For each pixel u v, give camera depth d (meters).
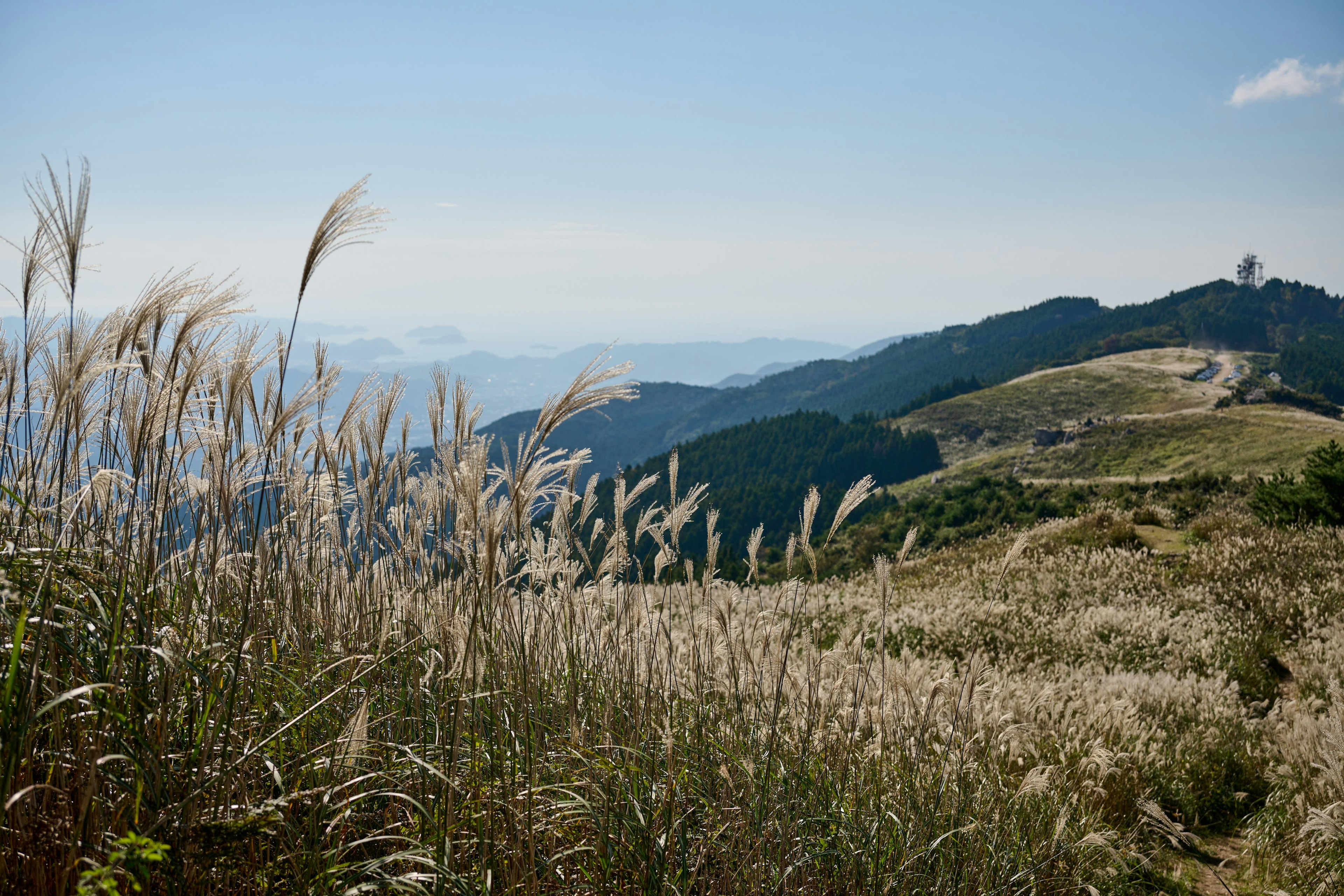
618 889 2.48
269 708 2.57
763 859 2.77
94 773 1.75
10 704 1.68
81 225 2.07
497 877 2.33
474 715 2.48
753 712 3.51
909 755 3.78
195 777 2.03
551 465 2.34
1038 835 3.82
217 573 2.54
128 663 2.11
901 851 3.20
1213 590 10.83
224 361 2.57
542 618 3.33
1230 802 5.39
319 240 2.23
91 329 2.21
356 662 2.73
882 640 3.61
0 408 2.43
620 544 3.38
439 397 2.90
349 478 3.47
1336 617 8.88
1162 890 4.14
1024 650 8.93
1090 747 4.79
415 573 3.27
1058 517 23.77
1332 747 4.92
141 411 2.42
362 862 1.97
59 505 2.26
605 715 3.05
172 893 1.80
